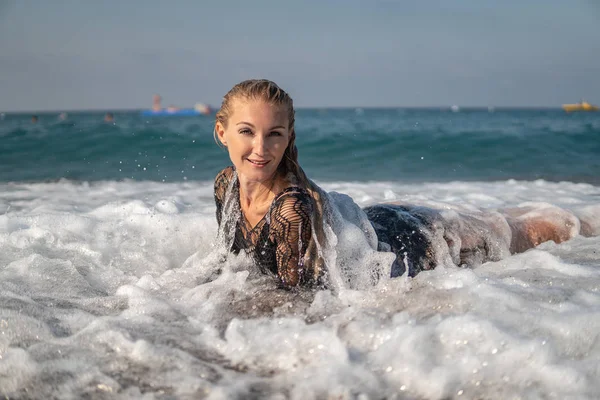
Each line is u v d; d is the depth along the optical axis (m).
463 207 4.15
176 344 2.39
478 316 2.45
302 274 2.95
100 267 3.71
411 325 2.39
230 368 2.21
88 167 10.76
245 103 2.77
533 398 1.96
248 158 2.82
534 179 10.26
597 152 13.42
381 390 2.03
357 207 3.27
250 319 2.63
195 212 5.38
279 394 2.01
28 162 11.22
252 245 3.09
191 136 14.25
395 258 3.14
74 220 4.61
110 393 2.04
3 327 2.51
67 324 2.63
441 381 2.04
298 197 2.85
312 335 2.35
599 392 1.98
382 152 13.42
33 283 3.28
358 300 2.79
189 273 3.30
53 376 2.15
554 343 2.26
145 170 10.55
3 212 5.63
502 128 21.39
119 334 2.42
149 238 4.32
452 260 3.61
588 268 3.29
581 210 4.47
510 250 3.93
